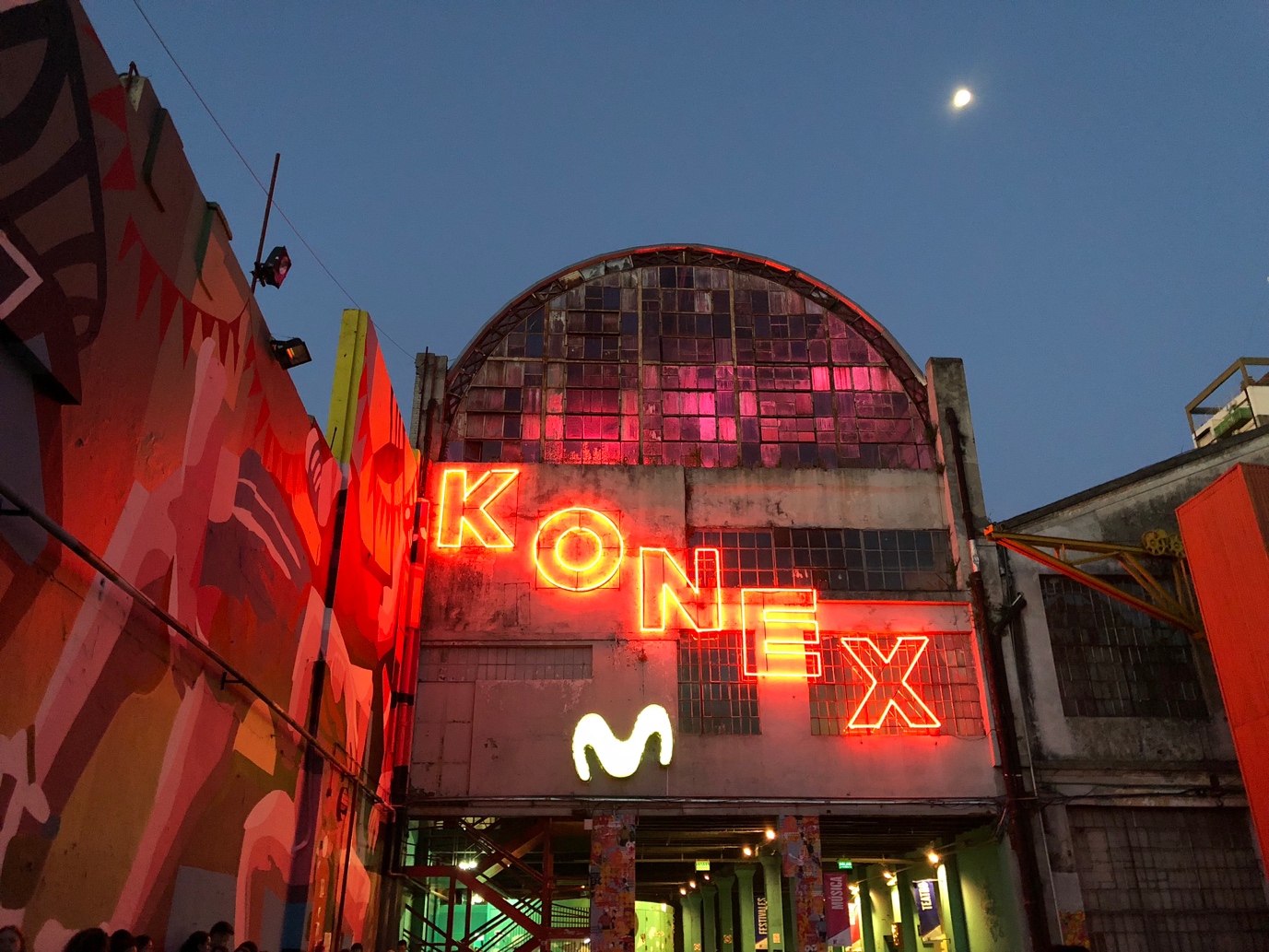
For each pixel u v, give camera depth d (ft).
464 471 94.68
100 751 35.35
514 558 91.50
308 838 57.98
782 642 89.25
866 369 103.86
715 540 94.12
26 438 30.66
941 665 90.33
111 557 36.01
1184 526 76.28
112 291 35.81
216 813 45.78
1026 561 93.15
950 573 94.53
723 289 106.22
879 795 84.99
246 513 49.39
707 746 85.87
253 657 50.52
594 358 102.37
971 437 98.37
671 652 88.74
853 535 95.25
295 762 57.06
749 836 97.76
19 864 30.53
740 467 96.99
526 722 86.02
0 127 28.94
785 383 102.63
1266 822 66.18
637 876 138.62
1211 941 82.43
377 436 75.31
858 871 133.49
